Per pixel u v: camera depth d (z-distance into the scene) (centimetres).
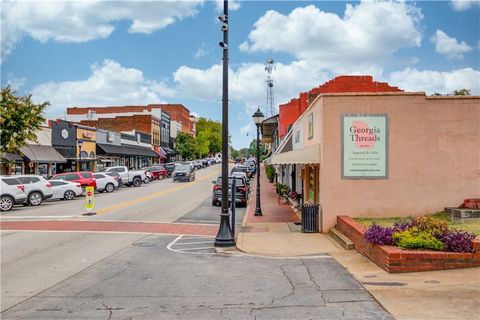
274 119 4288
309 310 788
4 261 1255
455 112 1644
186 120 12912
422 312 746
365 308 788
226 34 1502
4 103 3444
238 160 11369
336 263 1184
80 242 1577
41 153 4172
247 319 750
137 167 7381
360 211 1655
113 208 2711
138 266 1192
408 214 1645
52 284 1007
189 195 3647
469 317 713
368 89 3081
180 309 814
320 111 1700
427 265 1039
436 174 1645
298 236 1636
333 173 1664
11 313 803
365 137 1655
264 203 3027
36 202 2919
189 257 1318
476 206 1558
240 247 1445
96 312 802
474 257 1041
